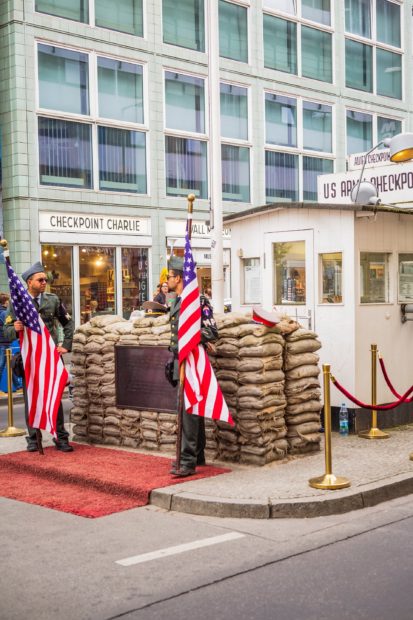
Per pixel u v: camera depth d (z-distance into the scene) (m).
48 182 21.72
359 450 8.44
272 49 26.84
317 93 28.09
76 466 7.90
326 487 6.74
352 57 29.44
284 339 8.13
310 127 28.05
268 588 4.74
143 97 23.81
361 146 29.84
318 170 28.36
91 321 9.47
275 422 7.88
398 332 10.05
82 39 22.23
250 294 10.81
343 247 9.55
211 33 12.80
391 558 5.23
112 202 22.95
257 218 10.54
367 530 5.92
